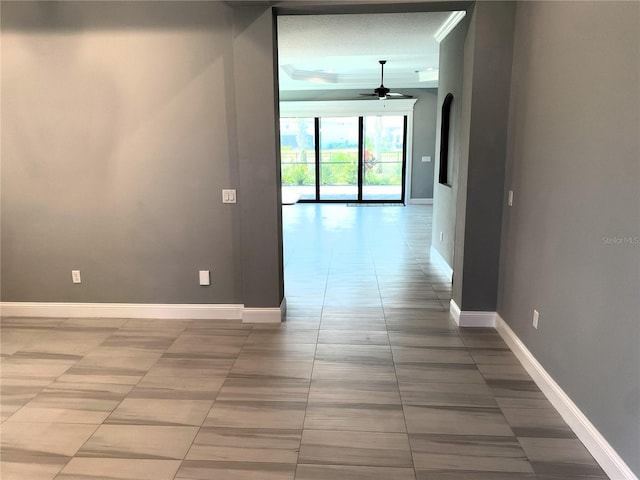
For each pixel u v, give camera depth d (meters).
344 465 2.14
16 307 3.99
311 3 3.26
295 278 5.11
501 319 3.55
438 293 4.57
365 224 8.42
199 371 3.04
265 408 2.61
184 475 2.09
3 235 3.88
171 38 3.48
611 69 1.99
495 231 3.55
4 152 3.73
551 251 2.61
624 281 1.90
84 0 3.45
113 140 3.67
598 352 2.11
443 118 5.44
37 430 2.43
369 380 2.90
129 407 2.63
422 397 2.71
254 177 3.57
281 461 2.17
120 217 3.80
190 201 3.73
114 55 3.53
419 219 8.94
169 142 3.64
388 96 8.75
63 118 3.65
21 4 3.49
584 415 2.25
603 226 2.06
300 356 3.24
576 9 2.31
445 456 2.20
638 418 1.82
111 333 3.64
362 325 3.77
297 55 6.80
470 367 3.06
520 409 2.57
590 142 2.17
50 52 3.55
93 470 2.13
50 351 3.34
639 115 1.80
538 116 2.80
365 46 6.11
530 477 2.05
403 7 3.35
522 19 3.08
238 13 3.32
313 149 11.40
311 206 10.81
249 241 3.68
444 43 5.32
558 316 2.52
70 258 3.89
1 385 2.88
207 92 3.54
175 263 3.85
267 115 3.46
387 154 11.29
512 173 3.28
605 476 2.04
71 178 3.75
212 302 3.91
